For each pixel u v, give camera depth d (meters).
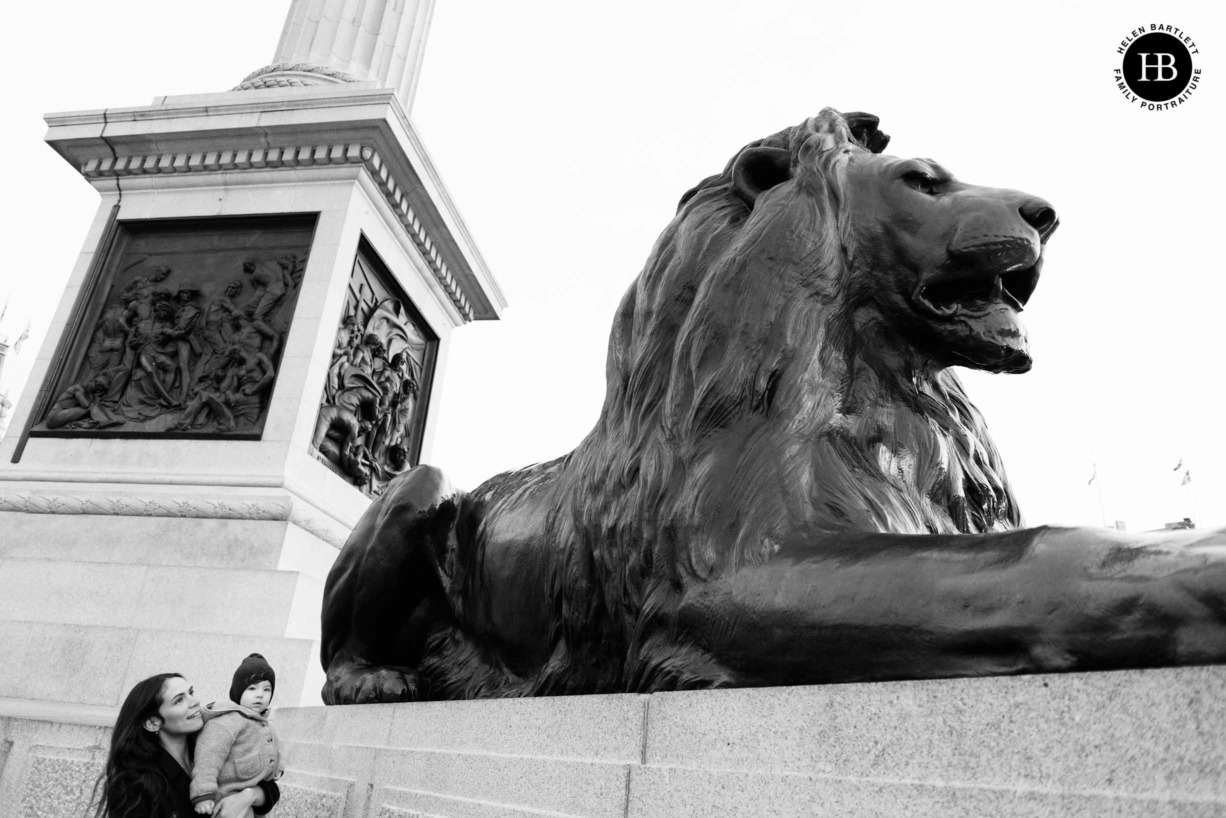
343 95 7.64
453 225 8.70
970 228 2.20
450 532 3.41
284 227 7.69
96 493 6.59
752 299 2.34
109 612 5.92
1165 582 1.26
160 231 7.91
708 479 2.14
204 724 2.97
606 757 1.79
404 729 2.62
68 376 7.37
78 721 4.54
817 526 1.94
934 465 2.40
